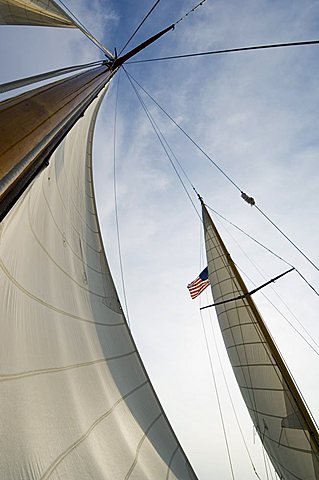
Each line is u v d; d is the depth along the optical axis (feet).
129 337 25.27
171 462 15.79
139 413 17.28
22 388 8.54
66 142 27.40
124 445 12.67
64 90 17.95
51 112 13.58
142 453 13.78
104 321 21.29
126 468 11.47
